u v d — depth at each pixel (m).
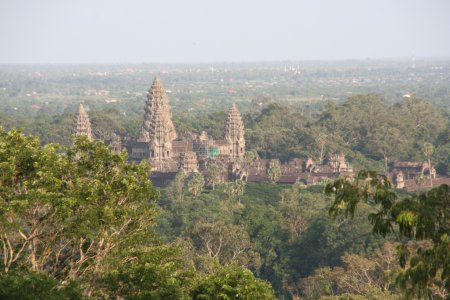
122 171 116.62
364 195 80.62
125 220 114.75
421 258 76.06
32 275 95.81
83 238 112.06
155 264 106.94
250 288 100.44
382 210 80.88
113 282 106.44
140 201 119.00
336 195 82.75
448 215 76.31
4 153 107.50
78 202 107.06
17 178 109.38
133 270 105.88
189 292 105.81
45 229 110.81
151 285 104.56
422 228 75.75
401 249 79.31
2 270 106.81
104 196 111.88
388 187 80.75
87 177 114.75
